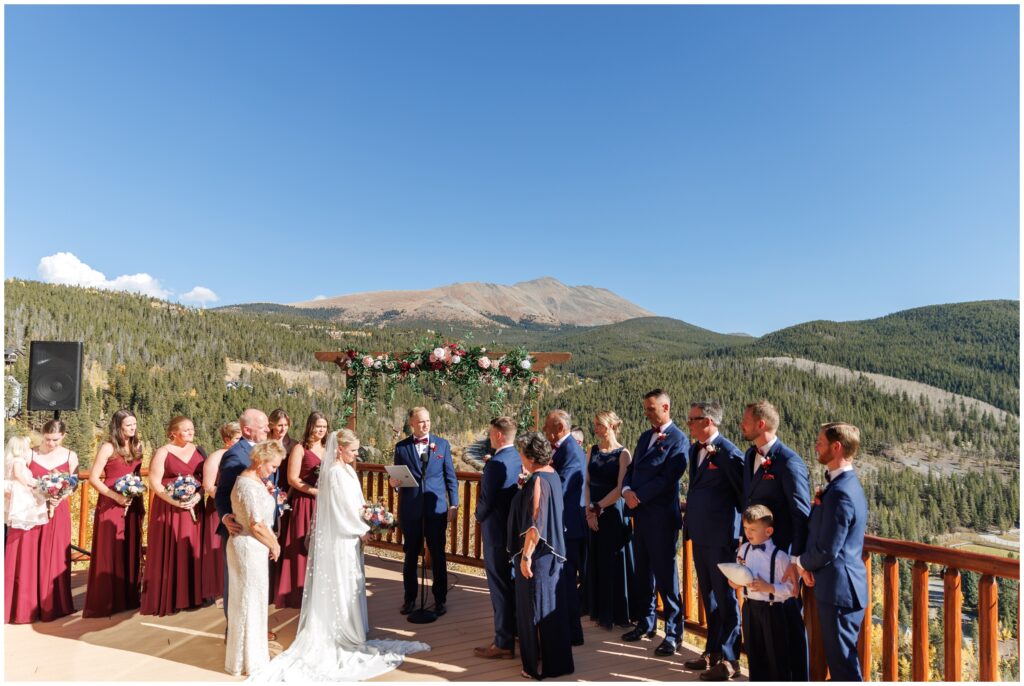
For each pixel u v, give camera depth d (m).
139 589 5.34
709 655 4.13
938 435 117.06
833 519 3.12
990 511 87.81
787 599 3.48
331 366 100.12
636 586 4.76
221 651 4.37
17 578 4.88
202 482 5.22
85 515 6.86
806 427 114.88
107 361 78.50
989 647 2.99
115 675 3.96
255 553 4.05
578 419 93.19
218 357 90.75
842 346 164.88
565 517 4.63
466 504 6.70
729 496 4.04
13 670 4.01
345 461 4.58
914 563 3.40
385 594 5.88
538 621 3.99
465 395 6.68
